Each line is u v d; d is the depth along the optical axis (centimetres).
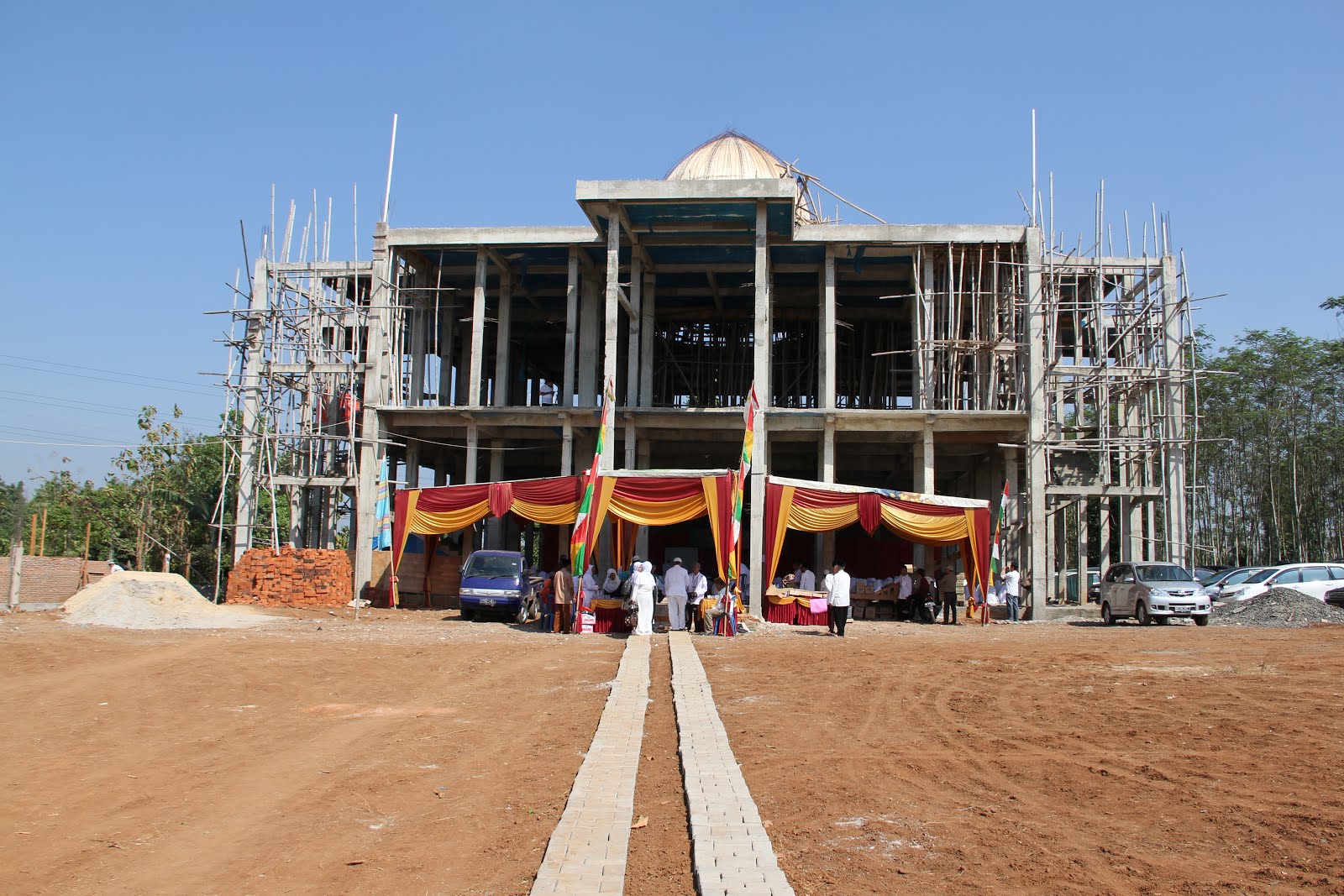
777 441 3900
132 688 1562
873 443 3953
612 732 1218
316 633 2469
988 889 676
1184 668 1664
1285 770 964
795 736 1189
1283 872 694
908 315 4375
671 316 4516
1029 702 1388
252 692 1547
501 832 840
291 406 3803
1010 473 3619
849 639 2450
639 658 1975
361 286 4188
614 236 3297
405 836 837
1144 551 4169
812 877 702
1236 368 5162
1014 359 3675
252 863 773
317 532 3953
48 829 860
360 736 1236
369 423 3638
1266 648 1981
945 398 3600
